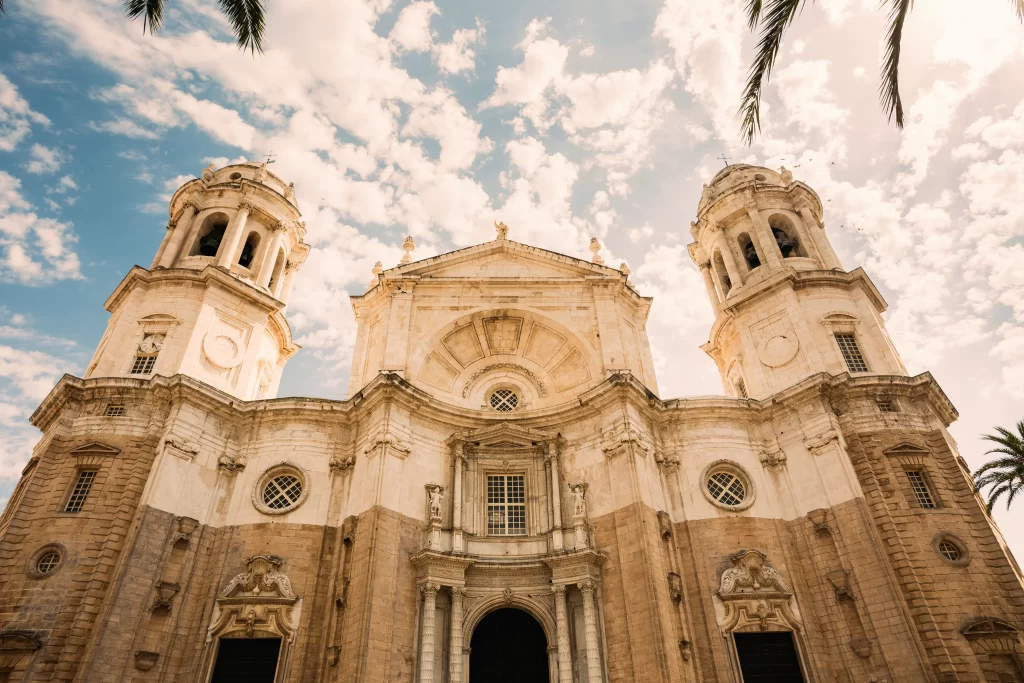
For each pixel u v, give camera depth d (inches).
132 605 847.1
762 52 534.9
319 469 1056.2
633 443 1032.8
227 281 1224.8
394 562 936.9
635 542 948.0
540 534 1039.6
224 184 1401.3
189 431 1013.8
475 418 1144.2
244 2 604.1
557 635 936.3
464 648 932.0
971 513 962.1
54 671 792.3
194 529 950.4
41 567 883.4
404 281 1272.1
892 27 518.0
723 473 1083.3
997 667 829.8
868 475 989.2
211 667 866.1
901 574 900.6
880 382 1073.5
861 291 1250.6
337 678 856.3
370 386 1075.9
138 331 1151.0
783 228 1473.9
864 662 863.7
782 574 970.7
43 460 959.6
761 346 1235.2
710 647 913.5
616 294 1293.1
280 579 938.7
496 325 1285.7
